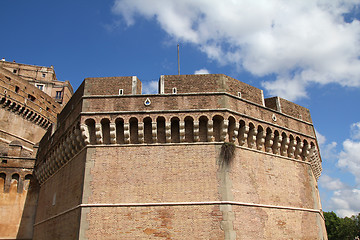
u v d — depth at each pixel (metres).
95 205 20.42
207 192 20.58
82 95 23.84
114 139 22.16
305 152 27.38
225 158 21.56
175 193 20.61
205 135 22.36
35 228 32.44
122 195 20.69
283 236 22.56
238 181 21.58
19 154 39.62
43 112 59.62
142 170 21.33
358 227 85.75
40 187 34.34
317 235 24.80
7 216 36.03
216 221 19.80
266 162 24.11
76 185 22.70
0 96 51.81
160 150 21.83
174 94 22.89
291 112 27.58
